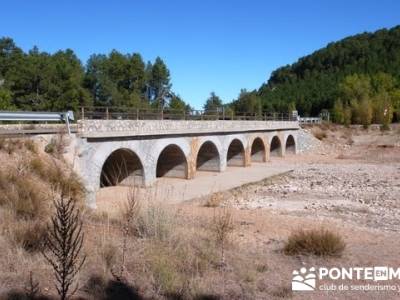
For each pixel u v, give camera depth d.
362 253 11.08
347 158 53.78
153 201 12.33
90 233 9.87
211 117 41.78
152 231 10.17
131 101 70.25
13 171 14.07
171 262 8.47
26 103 51.34
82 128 21.48
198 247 9.95
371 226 17.66
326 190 29.08
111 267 7.98
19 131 17.45
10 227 9.22
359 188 29.89
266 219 17.89
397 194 27.31
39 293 6.60
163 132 28.94
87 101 55.84
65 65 54.81
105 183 27.86
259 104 89.19
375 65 143.62
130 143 25.81
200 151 38.72
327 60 175.25
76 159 20.30
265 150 49.00
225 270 8.82
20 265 7.50
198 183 30.17
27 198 11.77
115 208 16.66
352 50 170.75
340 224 17.55
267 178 33.53
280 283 8.45
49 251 8.18
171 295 7.28
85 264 7.83
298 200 25.14
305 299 7.73
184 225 12.23
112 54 79.50
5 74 55.38
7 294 6.42
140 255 8.69
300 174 37.72
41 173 15.44
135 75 79.94
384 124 82.88
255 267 9.23
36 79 52.28
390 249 11.83
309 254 10.54
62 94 53.31
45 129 19.20
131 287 7.38
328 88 132.25
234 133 40.91
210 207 21.14
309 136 65.94
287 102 118.50
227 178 33.31
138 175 27.47
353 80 116.25
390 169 41.31
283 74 191.62
